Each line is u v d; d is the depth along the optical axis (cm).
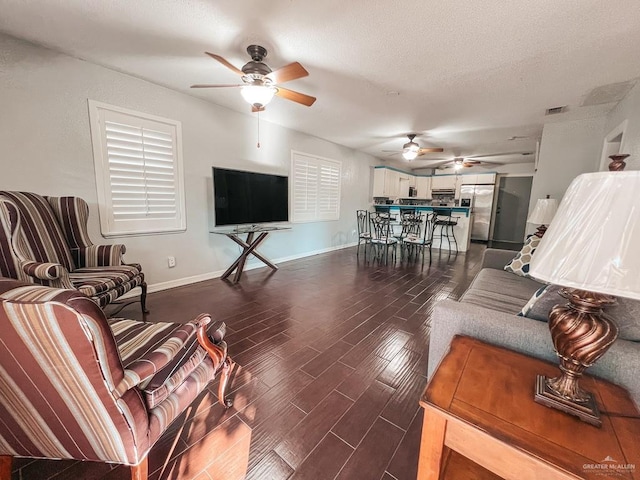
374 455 121
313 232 553
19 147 220
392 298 315
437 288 354
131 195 286
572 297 77
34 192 228
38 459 116
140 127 284
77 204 232
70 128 242
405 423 138
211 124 349
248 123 394
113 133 267
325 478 110
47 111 230
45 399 77
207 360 126
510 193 826
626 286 59
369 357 196
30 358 70
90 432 82
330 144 561
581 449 65
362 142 561
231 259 399
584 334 73
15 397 77
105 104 259
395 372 179
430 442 82
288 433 131
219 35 200
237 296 310
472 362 98
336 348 207
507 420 73
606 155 345
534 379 89
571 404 76
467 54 219
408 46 208
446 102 325
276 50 216
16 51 212
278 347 207
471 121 398
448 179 866
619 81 261
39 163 229
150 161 296
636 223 59
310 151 512
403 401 154
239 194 376
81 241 232
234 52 224
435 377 90
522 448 65
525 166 794
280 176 438
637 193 60
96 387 74
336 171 588
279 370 179
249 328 236
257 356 195
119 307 270
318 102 331
